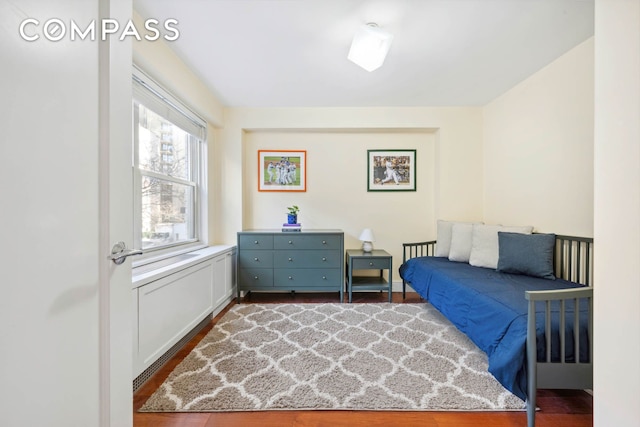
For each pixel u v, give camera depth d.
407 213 3.56
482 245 2.60
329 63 2.28
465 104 3.21
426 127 3.30
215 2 1.60
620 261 0.84
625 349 0.82
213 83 2.65
